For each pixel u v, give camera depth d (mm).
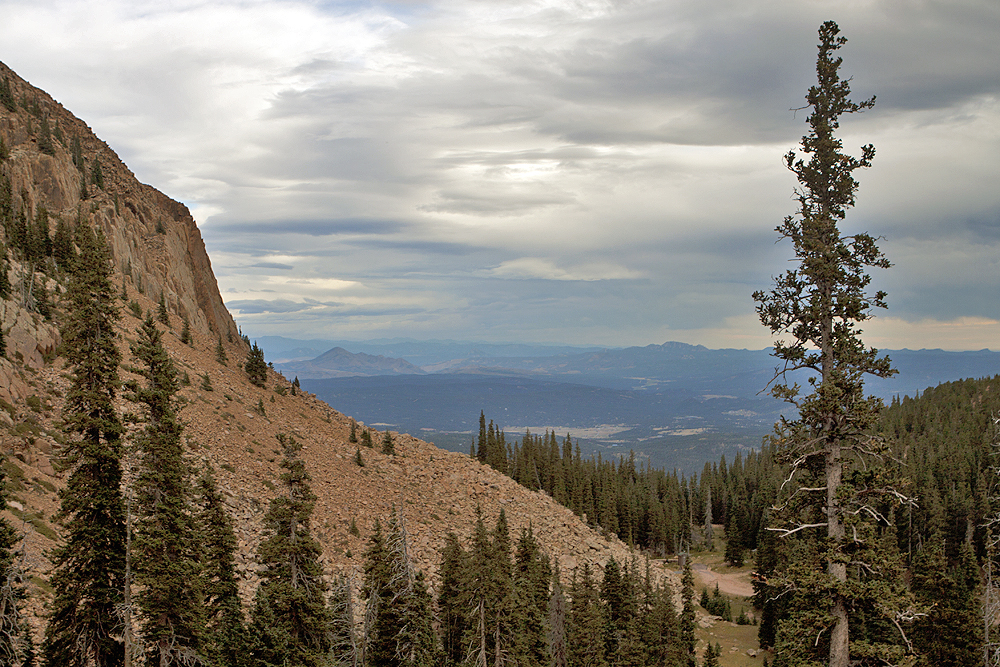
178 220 135500
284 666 31906
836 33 22094
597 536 119125
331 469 86188
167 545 28656
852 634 23297
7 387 51281
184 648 28766
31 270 68000
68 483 27953
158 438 28766
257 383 104375
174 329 101375
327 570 60375
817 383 21969
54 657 27391
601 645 59094
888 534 69438
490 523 94375
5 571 27297
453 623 53500
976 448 138750
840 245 21969
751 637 92312
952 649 50062
